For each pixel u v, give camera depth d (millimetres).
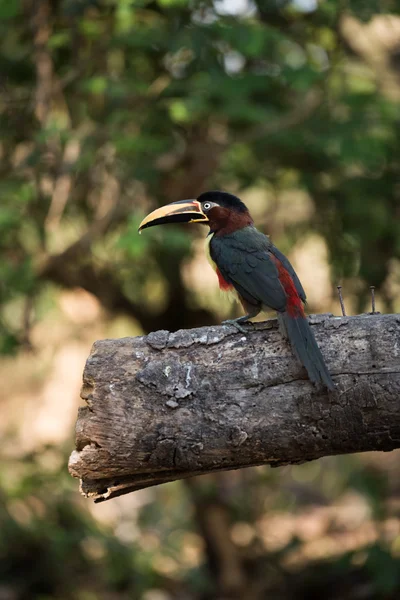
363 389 5848
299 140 12414
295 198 14656
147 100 12227
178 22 11719
